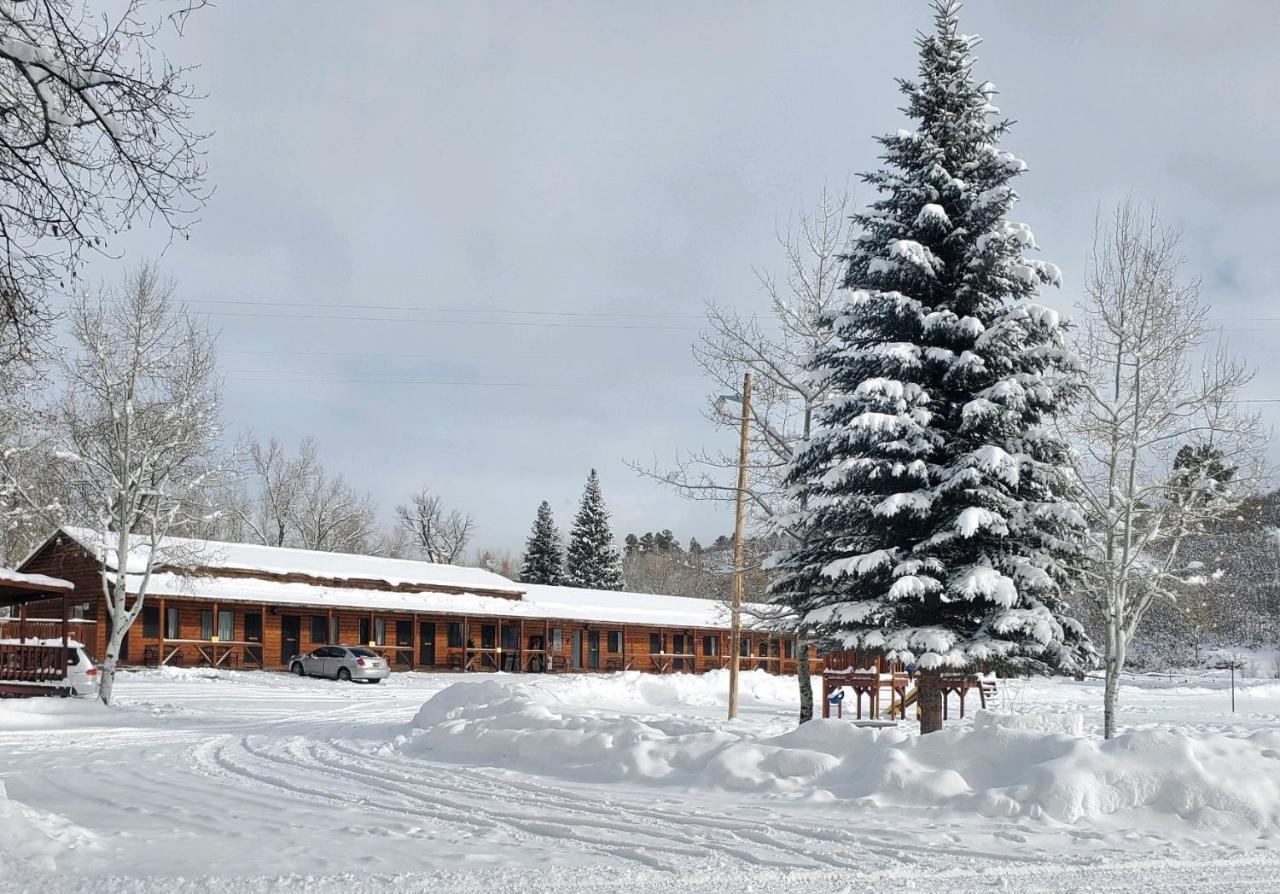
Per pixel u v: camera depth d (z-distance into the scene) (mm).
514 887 8383
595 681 37656
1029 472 18094
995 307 18734
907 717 30734
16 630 33344
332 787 14180
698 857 9539
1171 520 20422
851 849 9930
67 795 13500
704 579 27484
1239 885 8695
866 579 18719
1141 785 11500
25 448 34344
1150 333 19984
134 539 41000
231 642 48594
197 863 9156
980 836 10516
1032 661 17844
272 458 82375
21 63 9227
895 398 17922
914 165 19453
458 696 23453
